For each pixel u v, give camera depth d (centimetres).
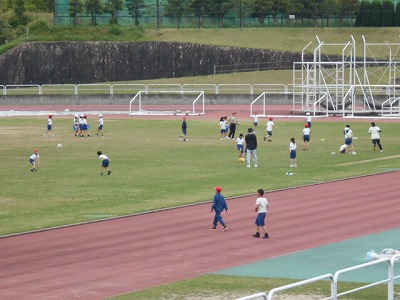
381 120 13325
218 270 4731
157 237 5603
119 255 5116
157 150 10225
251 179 8069
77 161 9350
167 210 6556
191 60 19575
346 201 6906
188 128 12519
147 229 5856
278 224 5997
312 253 5112
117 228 5903
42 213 6494
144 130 12325
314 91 14162
